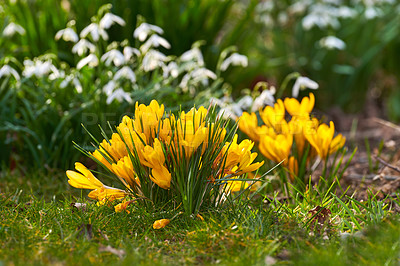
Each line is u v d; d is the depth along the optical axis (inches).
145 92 211.3
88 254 118.1
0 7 255.3
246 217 139.5
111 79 209.6
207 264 116.2
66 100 216.7
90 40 251.6
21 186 184.4
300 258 114.7
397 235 119.8
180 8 276.5
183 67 228.4
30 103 225.1
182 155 137.3
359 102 331.9
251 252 118.0
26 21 250.7
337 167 179.8
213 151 143.3
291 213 142.2
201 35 275.1
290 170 180.2
